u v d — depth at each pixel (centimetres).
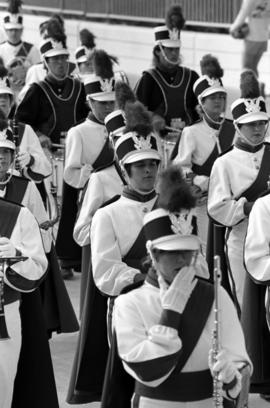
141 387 691
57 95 1518
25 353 870
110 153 1294
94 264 867
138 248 867
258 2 2008
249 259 904
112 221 868
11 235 829
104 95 1276
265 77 2195
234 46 2264
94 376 926
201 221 1185
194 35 2339
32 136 1261
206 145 1231
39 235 841
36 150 1256
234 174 1063
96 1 2612
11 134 973
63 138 1519
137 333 678
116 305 694
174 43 1544
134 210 870
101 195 1038
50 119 1516
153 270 695
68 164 1295
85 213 1044
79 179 1291
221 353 665
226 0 2294
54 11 2702
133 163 860
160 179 685
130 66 2517
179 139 1244
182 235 668
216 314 670
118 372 743
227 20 2297
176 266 671
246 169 1062
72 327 1134
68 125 1521
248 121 1056
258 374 963
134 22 2519
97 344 921
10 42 2030
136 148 861
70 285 1398
